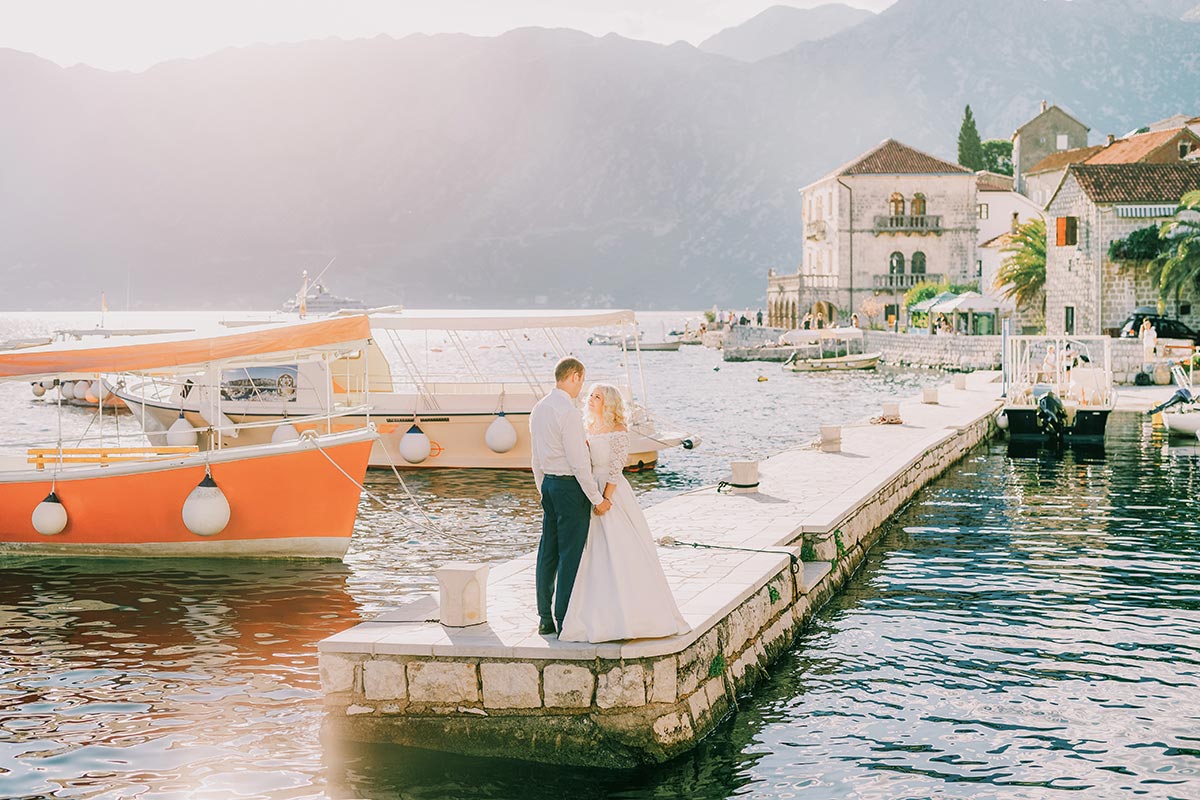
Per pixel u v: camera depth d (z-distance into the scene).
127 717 10.55
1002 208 91.06
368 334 18.52
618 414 9.39
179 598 15.40
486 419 28.14
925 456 24.38
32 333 168.88
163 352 17.75
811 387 62.50
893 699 10.68
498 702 9.17
